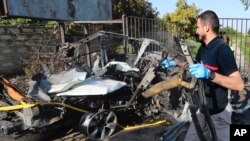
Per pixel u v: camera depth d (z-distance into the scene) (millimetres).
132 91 6246
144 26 9594
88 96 5566
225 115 3283
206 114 3057
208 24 3150
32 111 4906
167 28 10781
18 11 4113
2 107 4906
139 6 16969
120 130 6059
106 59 6930
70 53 6520
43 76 5512
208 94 3236
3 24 13188
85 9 7047
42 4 4805
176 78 3240
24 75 11484
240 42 11375
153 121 6434
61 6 5602
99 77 6066
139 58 6801
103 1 8469
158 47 8062
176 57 5656
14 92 5254
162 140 4582
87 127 5445
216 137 3076
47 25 14367
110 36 6730
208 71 2887
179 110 6453
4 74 11945
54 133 5820
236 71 3000
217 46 3072
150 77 5973
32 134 5688
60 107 5258
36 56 10969
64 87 5340
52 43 13297
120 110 6082
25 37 12789
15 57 12430
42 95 5062
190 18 20609
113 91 5555
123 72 6297
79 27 14250
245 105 5359
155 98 6609
